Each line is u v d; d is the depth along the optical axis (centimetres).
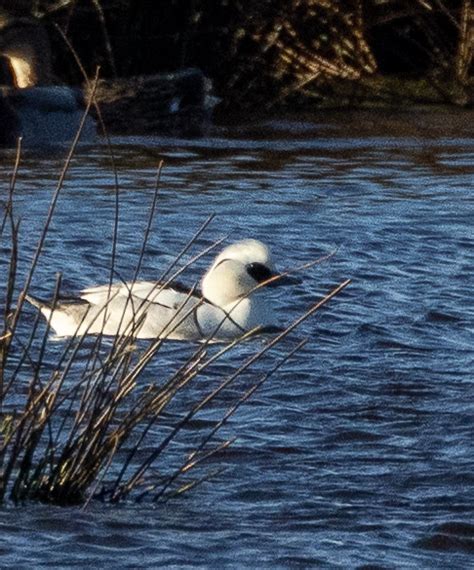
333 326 1473
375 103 3450
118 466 1021
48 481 945
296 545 883
